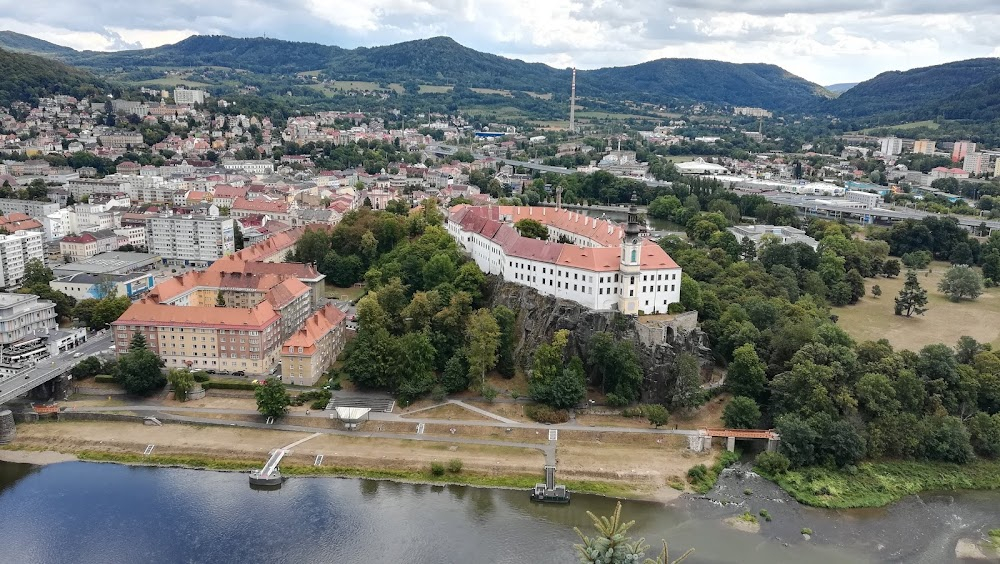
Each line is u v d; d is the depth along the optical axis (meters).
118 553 192.88
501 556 194.00
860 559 199.25
